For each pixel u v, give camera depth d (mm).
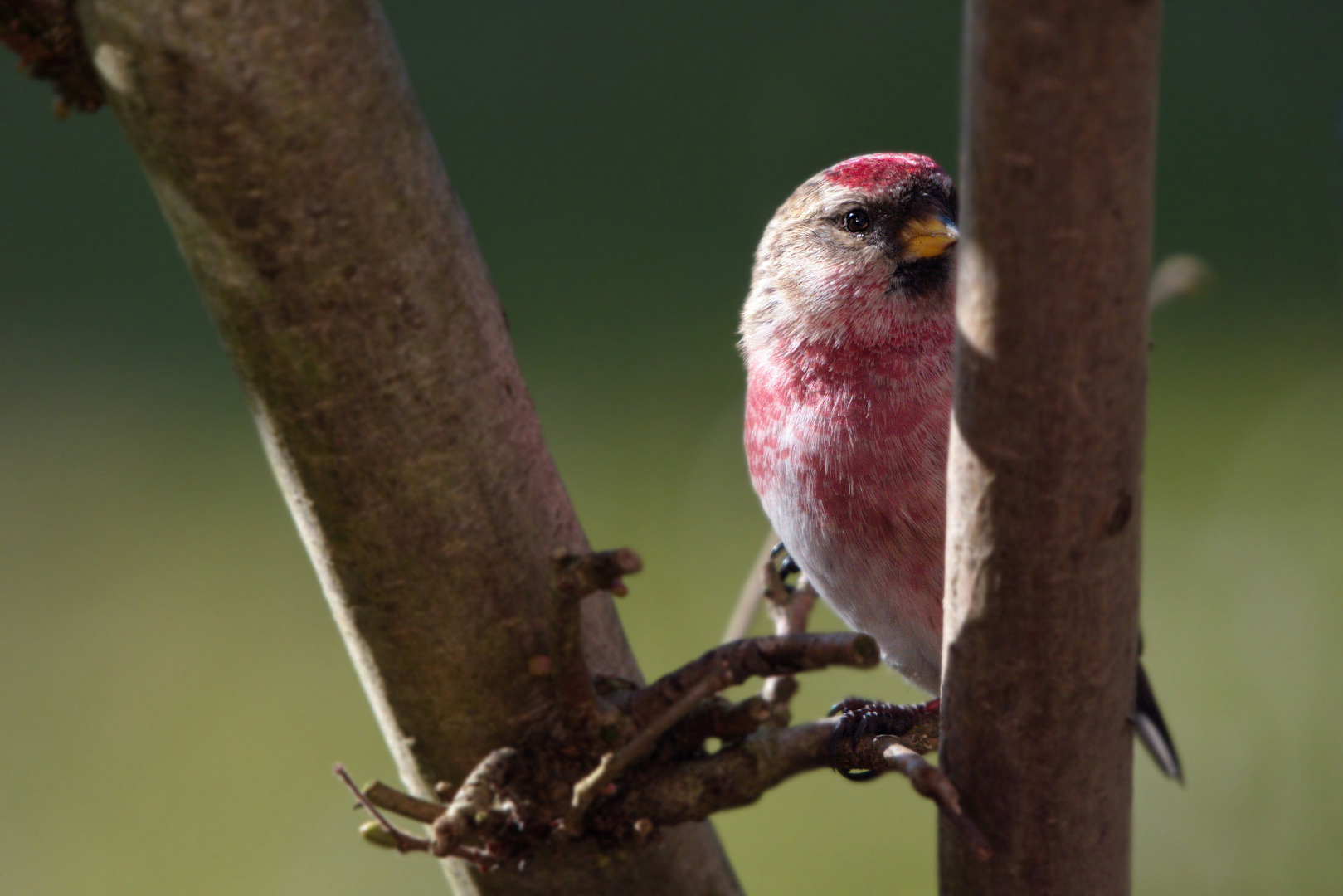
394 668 3508
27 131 14359
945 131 13141
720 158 13352
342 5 3033
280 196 3039
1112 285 2514
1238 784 8430
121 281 12664
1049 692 2834
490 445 3400
